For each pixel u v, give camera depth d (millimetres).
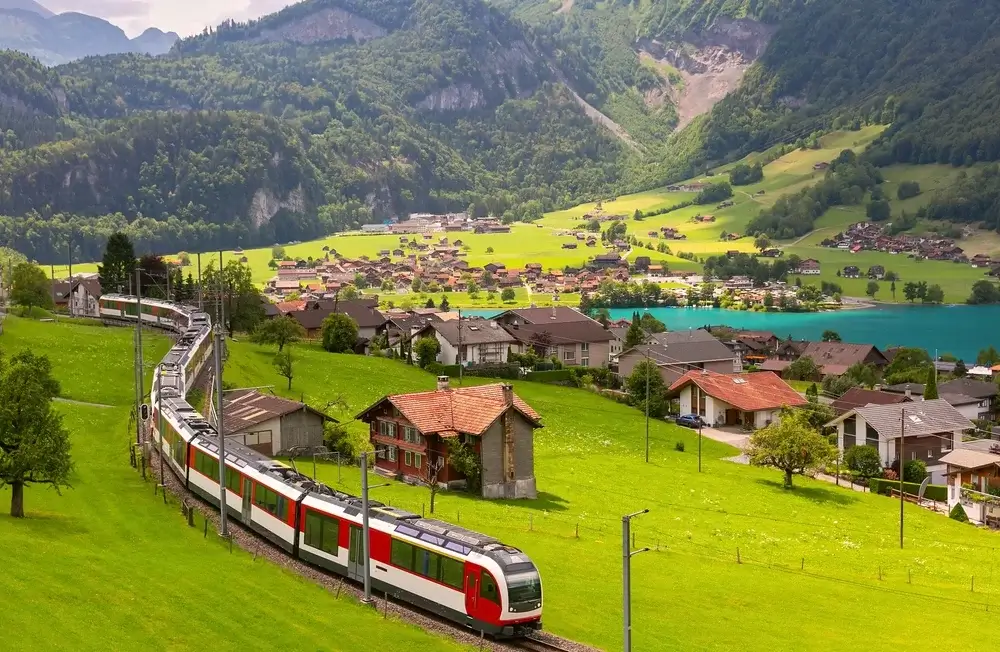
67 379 112188
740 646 49469
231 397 98688
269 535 59031
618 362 196000
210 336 128875
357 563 52719
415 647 42500
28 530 52969
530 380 167625
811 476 123000
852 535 89438
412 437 89625
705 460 124125
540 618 47688
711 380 153125
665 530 80875
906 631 55500
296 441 92625
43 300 174000
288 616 44188
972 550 87000
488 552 47312
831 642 51844
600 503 89875
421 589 49344
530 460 89000
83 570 46031
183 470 70688
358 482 84312
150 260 195625
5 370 75000
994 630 57094
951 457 113438
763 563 72375
